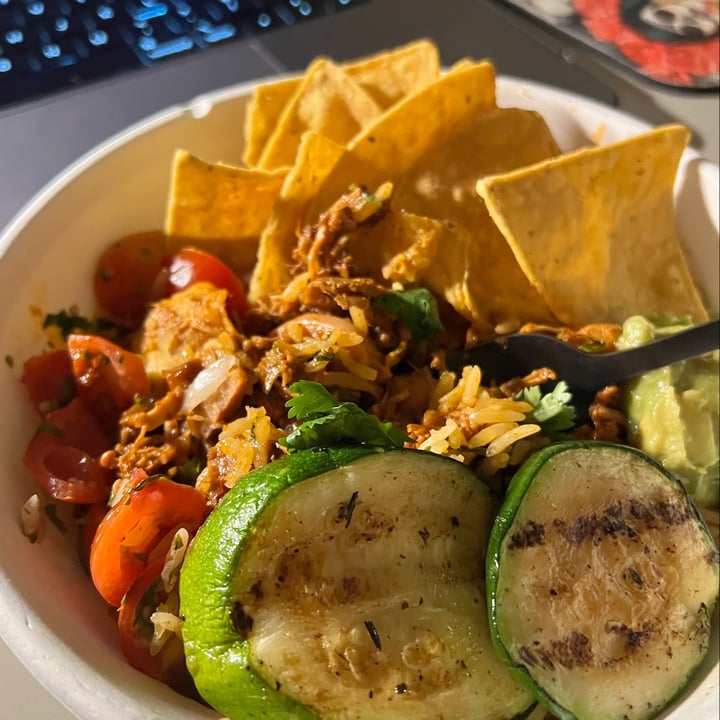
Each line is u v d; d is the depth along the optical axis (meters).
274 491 0.15
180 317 0.22
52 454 0.20
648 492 0.17
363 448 0.16
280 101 0.27
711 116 0.33
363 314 0.22
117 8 0.41
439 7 0.42
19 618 0.15
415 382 0.22
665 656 0.16
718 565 0.18
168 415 0.21
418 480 0.16
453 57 0.38
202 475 0.19
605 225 0.23
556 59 0.37
